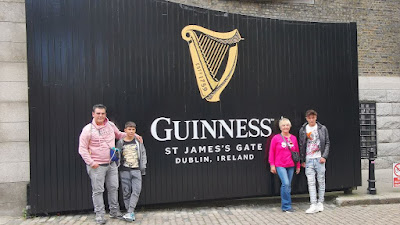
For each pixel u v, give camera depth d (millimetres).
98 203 4805
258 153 6000
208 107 5785
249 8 9047
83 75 5309
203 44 5797
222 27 5895
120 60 5453
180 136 5652
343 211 5570
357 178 6406
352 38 6516
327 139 5648
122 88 5449
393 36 9695
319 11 9398
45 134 5176
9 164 5184
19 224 4859
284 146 5496
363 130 9383
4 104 5191
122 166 5039
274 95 6090
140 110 5508
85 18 5336
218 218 5203
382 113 9461
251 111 5973
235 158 5891
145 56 5555
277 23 6156
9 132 5195
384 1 9680
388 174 8531
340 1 9516
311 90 6262
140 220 5070
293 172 5660
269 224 4887
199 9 5809
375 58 9570
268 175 6027
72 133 5254
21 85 5250
